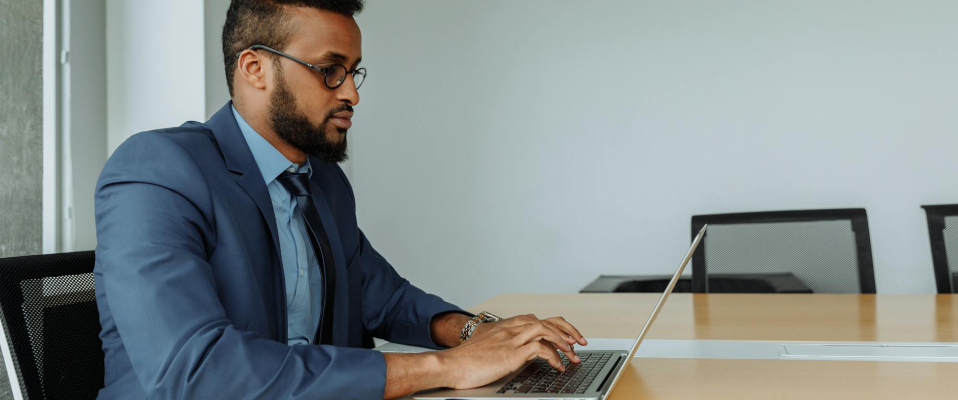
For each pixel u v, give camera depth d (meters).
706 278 2.40
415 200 3.85
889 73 3.36
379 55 3.88
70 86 2.36
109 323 1.10
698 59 3.55
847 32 3.40
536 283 3.73
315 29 1.22
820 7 3.42
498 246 3.77
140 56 2.55
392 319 1.55
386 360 1.00
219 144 1.21
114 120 2.54
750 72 3.50
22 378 1.06
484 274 3.79
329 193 1.50
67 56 2.35
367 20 3.88
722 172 3.53
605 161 3.65
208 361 0.94
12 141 2.15
